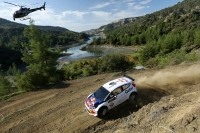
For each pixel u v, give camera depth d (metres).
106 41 139.62
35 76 20.39
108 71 28.86
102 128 8.59
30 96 17.22
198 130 4.80
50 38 171.12
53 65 24.55
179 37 54.19
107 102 9.65
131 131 6.81
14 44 147.88
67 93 15.16
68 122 9.99
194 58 20.70
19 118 11.99
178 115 6.24
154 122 6.64
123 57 29.45
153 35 100.94
